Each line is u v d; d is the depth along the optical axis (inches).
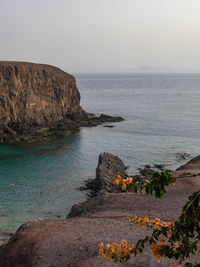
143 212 1135.0
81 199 1706.4
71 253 807.7
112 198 1322.6
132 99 7554.1
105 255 300.4
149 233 901.8
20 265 799.1
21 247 873.5
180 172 1632.6
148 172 2124.8
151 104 6417.3
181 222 281.0
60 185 1915.6
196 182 1453.0
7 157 2514.8
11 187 1871.3
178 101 7012.8
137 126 3900.1
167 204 1202.0
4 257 848.3
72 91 4060.0
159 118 4547.2
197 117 4613.7
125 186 278.4
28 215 1498.5
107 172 1900.8
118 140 3154.5
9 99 3238.2
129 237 876.0
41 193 1781.5
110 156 2171.5
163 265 713.6
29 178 2038.6
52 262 778.8
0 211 1530.5
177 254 281.0
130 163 2391.7
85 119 4156.0
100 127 3804.1
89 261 752.3
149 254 765.3
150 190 268.1
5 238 1259.2
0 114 3157.0
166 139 3206.2
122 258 295.9
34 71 3540.8
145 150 2778.1
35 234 943.7
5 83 3250.5
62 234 928.3
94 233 920.9
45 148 2812.5
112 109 5674.2
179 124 4037.9
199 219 267.7
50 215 1507.1
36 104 3531.0
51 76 3732.8
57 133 3380.9
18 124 3314.5
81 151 2731.3
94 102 6914.4
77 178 2049.7
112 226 980.6
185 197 1269.7
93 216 1137.4
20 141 3021.7
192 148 2854.3
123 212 1153.4
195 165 1902.1
